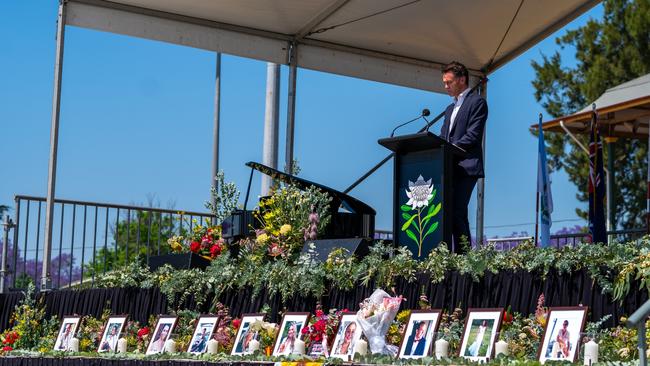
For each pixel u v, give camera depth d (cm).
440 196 653
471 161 704
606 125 1348
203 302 757
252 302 711
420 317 530
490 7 973
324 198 763
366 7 980
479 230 1080
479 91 1112
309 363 520
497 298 562
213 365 578
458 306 579
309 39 1061
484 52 1076
